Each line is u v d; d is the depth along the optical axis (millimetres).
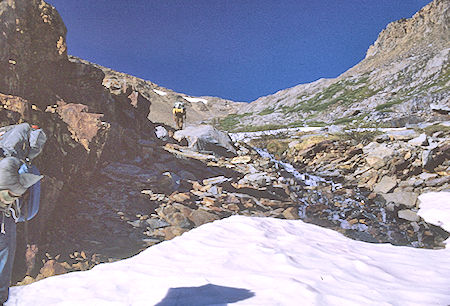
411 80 68250
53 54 11742
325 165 19672
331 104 75938
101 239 8367
